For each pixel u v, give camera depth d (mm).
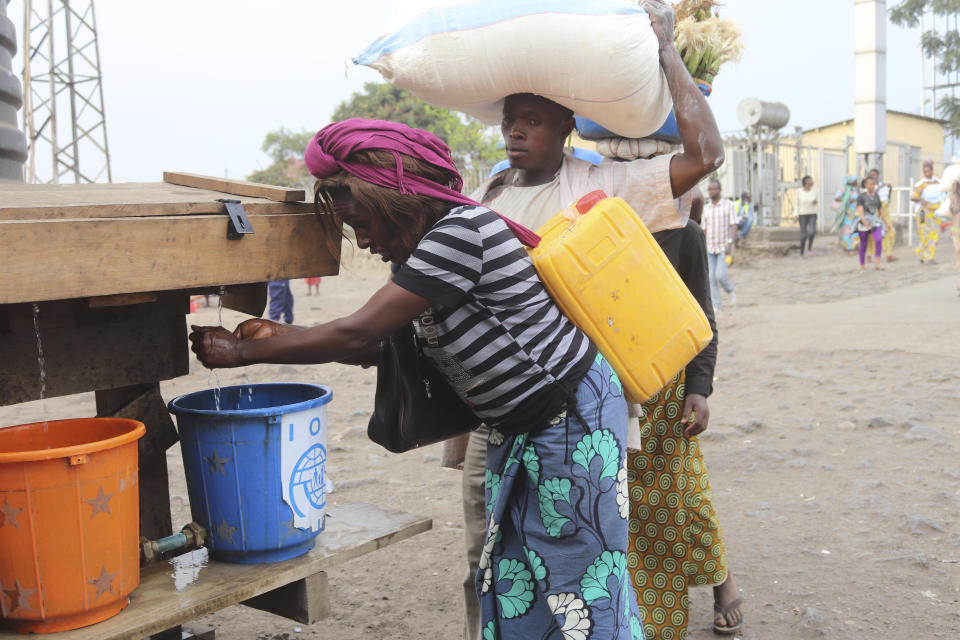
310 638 3400
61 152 28938
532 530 2225
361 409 7141
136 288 2076
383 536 2645
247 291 2562
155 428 2689
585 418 2186
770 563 3951
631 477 3041
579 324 2238
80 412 7188
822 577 3789
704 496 3043
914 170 29188
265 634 3426
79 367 2453
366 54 2445
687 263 2936
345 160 2094
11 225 1875
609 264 2229
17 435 2312
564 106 2553
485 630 2316
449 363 2174
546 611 2283
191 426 2371
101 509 2084
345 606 3693
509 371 2133
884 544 4090
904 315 10180
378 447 6055
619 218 2270
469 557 2812
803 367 7945
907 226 23234
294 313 14477
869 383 7195
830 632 3309
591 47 2330
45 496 2006
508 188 2771
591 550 2199
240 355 2109
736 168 21078
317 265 2451
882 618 3414
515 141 2592
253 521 2381
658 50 2555
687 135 2576
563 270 2164
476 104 2570
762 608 3539
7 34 3438
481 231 2074
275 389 2738
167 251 2121
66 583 2055
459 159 16703
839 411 6406
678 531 3033
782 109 21500
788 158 23547
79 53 29625
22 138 3525
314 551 2533
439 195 2119
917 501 4594
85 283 1989
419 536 4457
